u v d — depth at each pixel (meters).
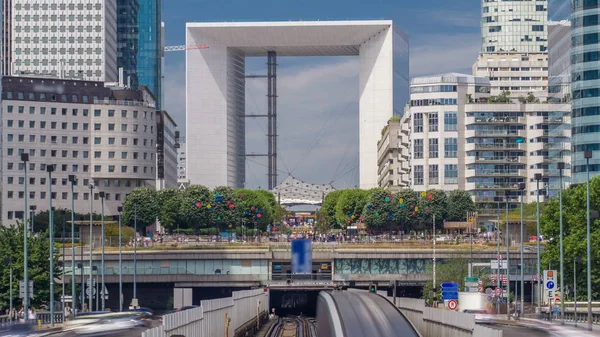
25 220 131.75
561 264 146.12
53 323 137.00
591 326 122.75
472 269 196.12
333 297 91.12
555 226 172.62
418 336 72.50
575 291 155.25
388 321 77.56
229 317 103.62
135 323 103.88
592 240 165.38
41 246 170.75
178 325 73.44
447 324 85.94
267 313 187.88
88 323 103.69
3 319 138.50
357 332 73.75
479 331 73.44
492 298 165.88
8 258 151.88
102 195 181.00
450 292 150.00
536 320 144.38
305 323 170.25
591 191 169.75
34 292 167.25
